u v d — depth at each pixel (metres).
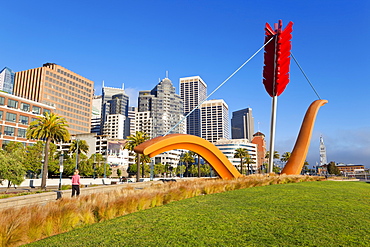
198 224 7.55
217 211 9.36
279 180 21.14
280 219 7.92
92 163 76.00
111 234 7.00
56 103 114.62
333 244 5.65
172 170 132.00
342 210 9.29
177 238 6.30
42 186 37.06
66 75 120.94
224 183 17.17
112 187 20.34
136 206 10.60
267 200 11.64
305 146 28.12
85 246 6.11
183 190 13.92
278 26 30.81
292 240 5.91
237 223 7.52
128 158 119.56
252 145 162.12
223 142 160.75
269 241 5.86
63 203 10.60
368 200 11.97
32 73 113.25
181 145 18.98
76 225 8.52
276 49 30.31
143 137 54.66
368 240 5.91
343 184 21.20
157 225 7.68
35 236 7.37
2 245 6.68
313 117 29.66
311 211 9.07
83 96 129.38
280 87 30.44
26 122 63.12
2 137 57.16
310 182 21.56
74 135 109.94
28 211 8.66
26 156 51.47
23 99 63.06
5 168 25.25
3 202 10.49
